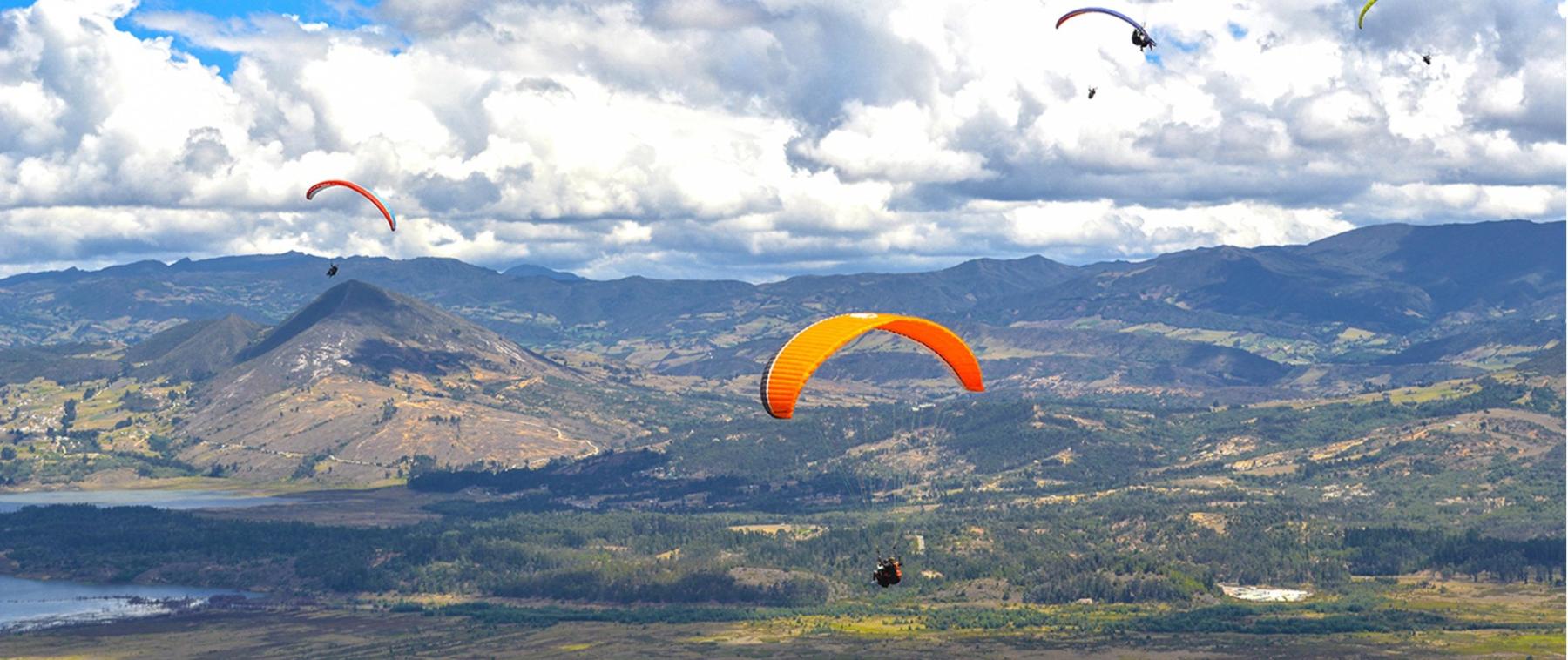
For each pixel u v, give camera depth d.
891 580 127.38
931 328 140.12
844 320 133.88
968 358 144.88
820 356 127.94
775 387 125.69
